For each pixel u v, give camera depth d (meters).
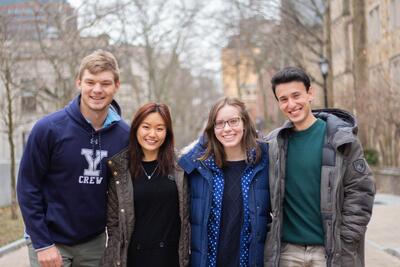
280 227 4.35
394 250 9.19
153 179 4.43
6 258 9.97
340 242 4.21
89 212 4.42
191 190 4.48
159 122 4.39
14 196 14.52
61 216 4.39
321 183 4.25
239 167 4.48
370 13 28.78
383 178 20.50
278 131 4.44
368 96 20.55
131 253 4.37
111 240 4.41
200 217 4.38
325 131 4.36
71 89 17.34
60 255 4.39
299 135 4.42
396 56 25.00
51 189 4.42
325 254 4.29
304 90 4.36
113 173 4.41
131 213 4.36
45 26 20.11
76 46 17.83
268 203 4.46
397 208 14.99
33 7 16.77
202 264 4.33
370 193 4.23
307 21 26.38
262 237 4.40
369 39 28.69
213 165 4.45
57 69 17.30
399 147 21.80
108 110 4.62
